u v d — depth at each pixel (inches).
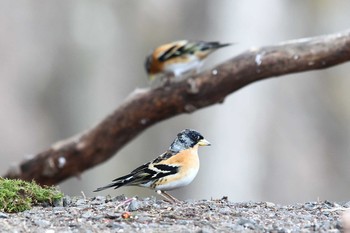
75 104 1120.8
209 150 860.0
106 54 1127.0
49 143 1100.5
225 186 855.1
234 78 477.1
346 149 1076.5
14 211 339.3
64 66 1135.0
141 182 345.1
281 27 902.4
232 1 884.6
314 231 313.7
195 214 335.3
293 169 997.8
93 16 1132.5
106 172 998.4
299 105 1047.0
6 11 1153.4
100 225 316.5
